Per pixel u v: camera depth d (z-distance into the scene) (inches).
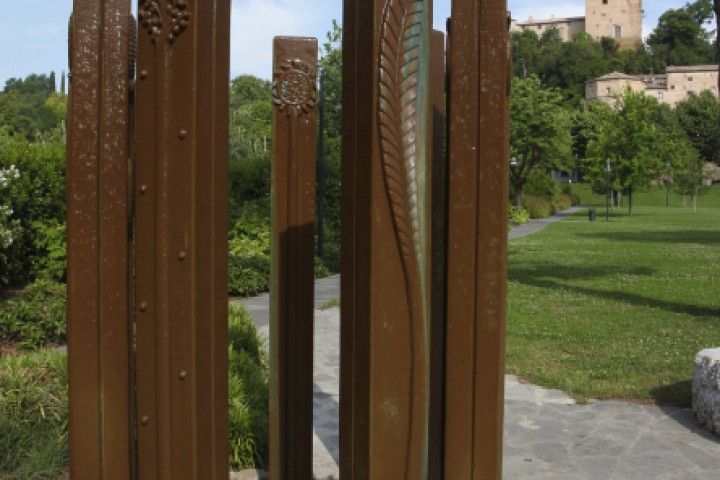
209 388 72.9
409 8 66.8
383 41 66.2
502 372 74.3
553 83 3304.6
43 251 397.7
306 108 129.4
